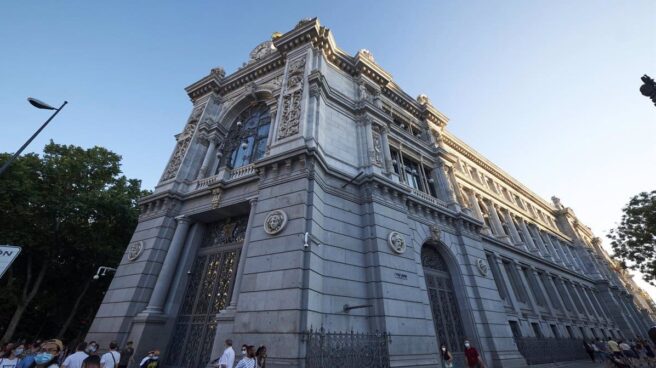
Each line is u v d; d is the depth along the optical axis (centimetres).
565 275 3153
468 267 1820
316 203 1264
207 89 2302
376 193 1522
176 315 1444
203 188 1677
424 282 1534
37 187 1981
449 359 1263
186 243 1633
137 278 1482
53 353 498
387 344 1116
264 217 1272
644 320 4322
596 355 2159
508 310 1992
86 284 2317
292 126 1520
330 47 1953
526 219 3316
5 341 1736
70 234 2084
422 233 1711
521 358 1653
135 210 2402
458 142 2906
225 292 1369
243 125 2095
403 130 2202
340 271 1238
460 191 2316
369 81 2144
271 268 1114
